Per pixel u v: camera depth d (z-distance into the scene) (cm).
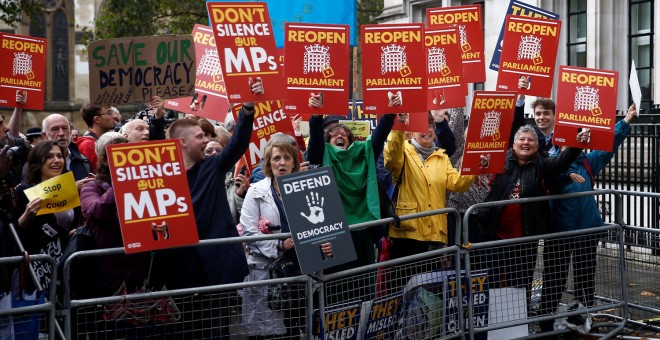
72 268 558
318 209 568
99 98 650
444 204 699
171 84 663
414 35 636
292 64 626
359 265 649
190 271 575
